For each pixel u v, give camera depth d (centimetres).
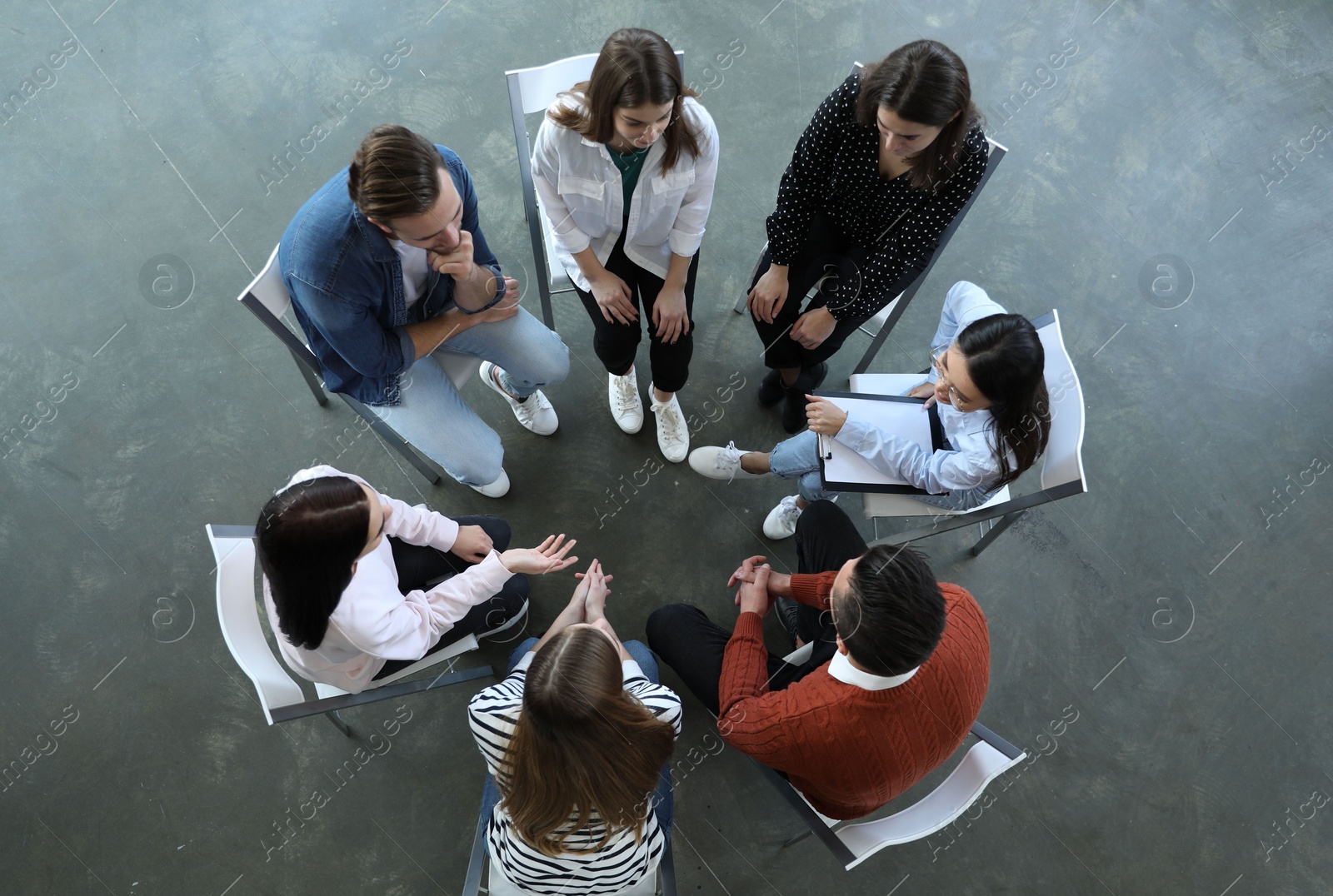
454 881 202
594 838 127
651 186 172
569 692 112
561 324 251
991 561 235
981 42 283
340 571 133
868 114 158
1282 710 225
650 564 230
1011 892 208
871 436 179
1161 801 217
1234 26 289
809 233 203
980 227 265
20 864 198
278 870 201
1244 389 253
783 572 230
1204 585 234
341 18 272
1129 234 267
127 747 207
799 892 206
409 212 131
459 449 191
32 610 216
